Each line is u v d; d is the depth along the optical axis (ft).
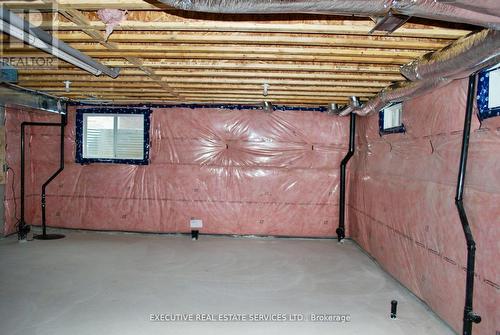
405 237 12.87
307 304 11.40
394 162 14.16
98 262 15.15
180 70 12.07
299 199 20.03
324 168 20.04
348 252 17.54
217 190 20.03
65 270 14.06
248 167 20.06
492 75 8.32
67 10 6.96
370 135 17.03
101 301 11.28
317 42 8.69
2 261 15.03
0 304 10.91
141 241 18.78
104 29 8.00
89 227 20.30
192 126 19.97
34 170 20.33
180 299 11.57
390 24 6.94
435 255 10.78
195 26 7.85
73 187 20.25
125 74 12.49
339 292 12.44
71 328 9.56
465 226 8.93
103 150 20.26
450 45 8.09
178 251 17.10
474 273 8.80
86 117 20.15
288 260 16.07
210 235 20.18
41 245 17.61
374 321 10.33
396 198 13.73
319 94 15.17
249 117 19.94
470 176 9.06
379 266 15.42
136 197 20.11
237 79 13.08
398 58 9.84
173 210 20.07
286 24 7.82
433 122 11.10
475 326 8.80
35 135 20.21
